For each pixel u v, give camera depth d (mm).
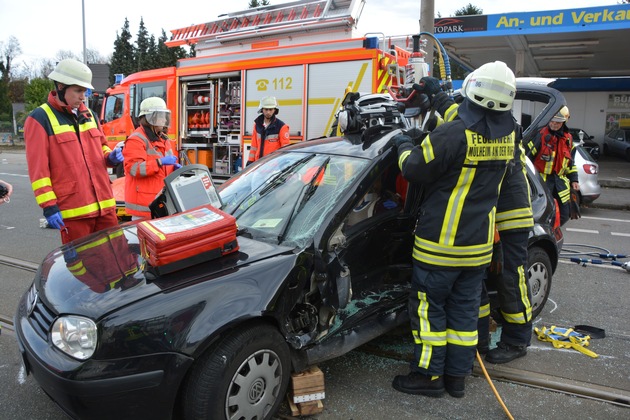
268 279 2676
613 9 14336
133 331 2334
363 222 3275
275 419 2873
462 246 2920
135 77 10695
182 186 3332
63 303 2531
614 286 5320
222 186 3893
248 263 2727
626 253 6824
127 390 2305
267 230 3125
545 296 4387
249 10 9344
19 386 3215
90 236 3422
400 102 3689
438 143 2797
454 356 3100
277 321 2703
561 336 3959
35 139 3648
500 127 2883
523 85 4387
